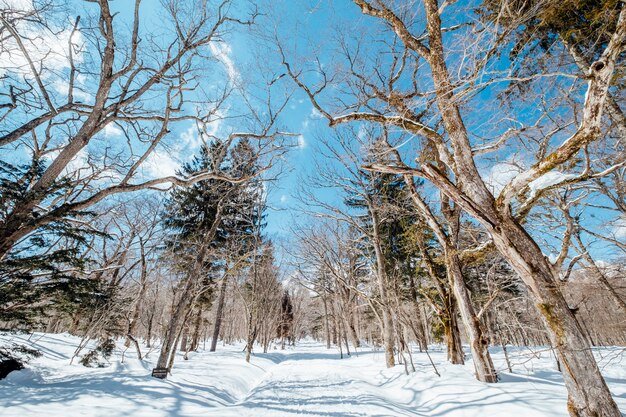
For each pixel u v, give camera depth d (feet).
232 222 61.21
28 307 24.59
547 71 17.90
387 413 19.85
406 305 60.18
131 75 26.48
